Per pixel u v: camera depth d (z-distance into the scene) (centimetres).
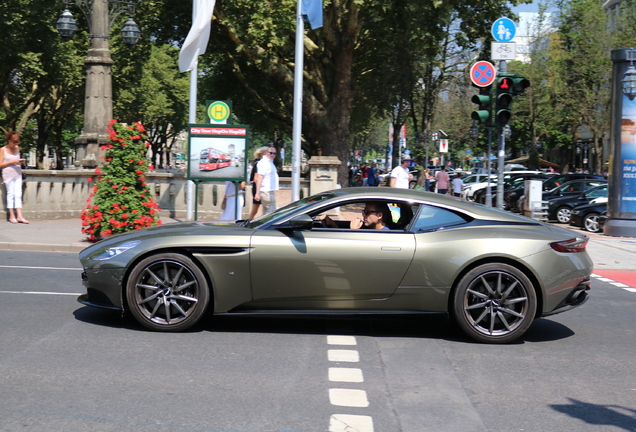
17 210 1575
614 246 1559
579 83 4062
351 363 561
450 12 2525
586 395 498
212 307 655
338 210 664
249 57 2530
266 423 418
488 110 1439
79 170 1770
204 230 656
